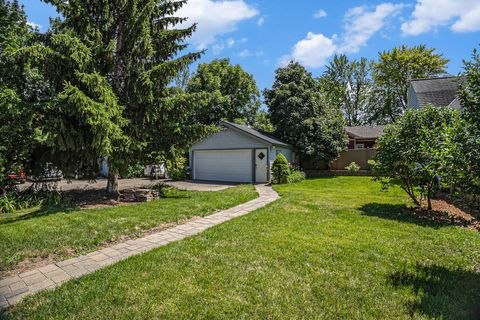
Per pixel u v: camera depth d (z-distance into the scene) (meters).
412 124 5.77
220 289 2.67
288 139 16.78
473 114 2.98
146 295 2.56
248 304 2.41
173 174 15.36
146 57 7.40
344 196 8.20
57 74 6.39
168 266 3.19
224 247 3.81
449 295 2.55
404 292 2.60
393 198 7.79
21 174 8.12
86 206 6.78
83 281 2.86
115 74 7.71
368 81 31.53
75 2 6.68
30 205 7.25
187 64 7.70
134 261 3.35
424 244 3.89
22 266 3.33
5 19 8.70
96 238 4.22
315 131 16.16
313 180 14.24
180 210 6.14
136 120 7.86
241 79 22.92
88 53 6.36
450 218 5.40
